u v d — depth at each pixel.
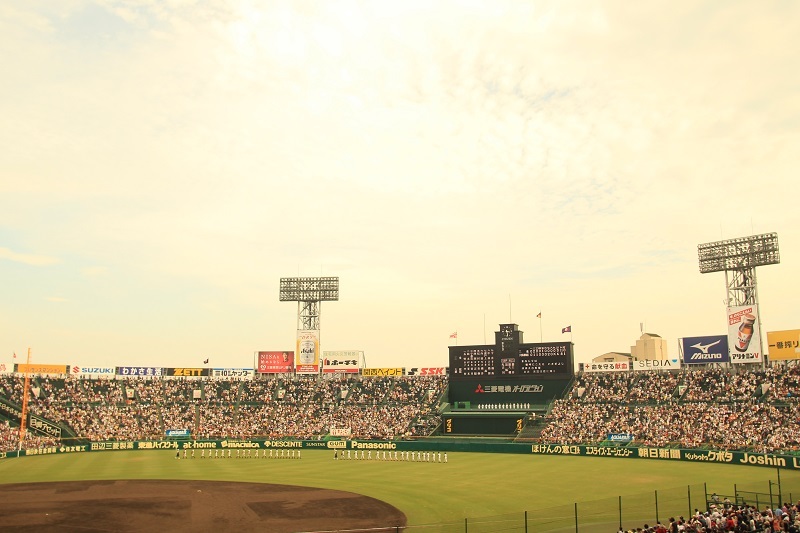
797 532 33.53
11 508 56.41
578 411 115.31
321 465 90.06
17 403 120.25
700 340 118.88
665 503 54.38
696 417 103.00
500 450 105.06
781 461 78.44
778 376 108.25
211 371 143.38
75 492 65.31
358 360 145.12
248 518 52.53
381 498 61.31
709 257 119.50
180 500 60.59
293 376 149.12
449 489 66.12
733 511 40.16
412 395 135.50
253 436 119.88
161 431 120.31
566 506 54.78
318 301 146.25
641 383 119.81
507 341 126.44
